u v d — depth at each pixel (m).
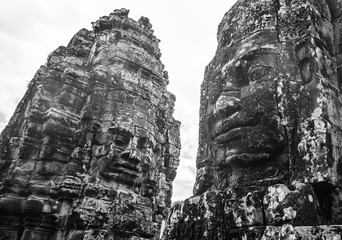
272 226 3.38
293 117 3.99
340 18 4.62
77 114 11.29
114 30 12.86
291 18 4.51
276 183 3.83
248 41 4.77
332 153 3.56
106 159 10.25
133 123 10.98
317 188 3.54
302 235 3.12
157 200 12.80
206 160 5.22
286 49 4.39
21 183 10.13
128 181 10.44
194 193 5.18
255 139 4.09
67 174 10.05
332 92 3.99
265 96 4.21
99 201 9.66
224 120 4.54
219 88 5.16
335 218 3.46
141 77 12.34
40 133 10.82
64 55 12.73
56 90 11.73
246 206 3.73
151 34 13.57
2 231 9.54
